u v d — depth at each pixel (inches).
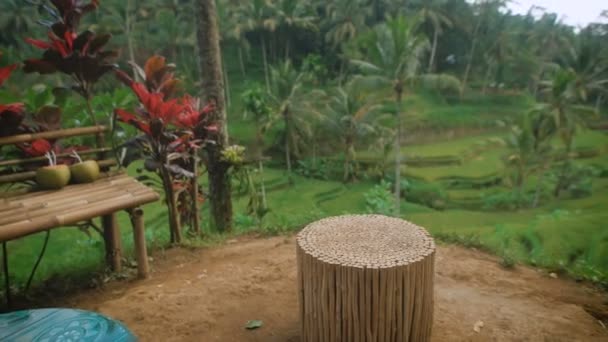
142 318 105.0
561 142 1146.0
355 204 817.5
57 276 134.7
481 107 1289.4
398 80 695.1
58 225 103.5
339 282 80.5
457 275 128.6
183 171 152.4
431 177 971.3
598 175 973.8
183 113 168.1
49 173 122.0
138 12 1165.7
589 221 437.1
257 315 106.9
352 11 1269.7
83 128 138.3
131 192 123.0
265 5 1234.6
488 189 919.7
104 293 121.6
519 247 199.0
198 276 128.9
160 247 155.2
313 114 1029.8
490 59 1411.2
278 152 1075.9
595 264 154.0
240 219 225.1
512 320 103.3
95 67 147.2
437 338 95.9
